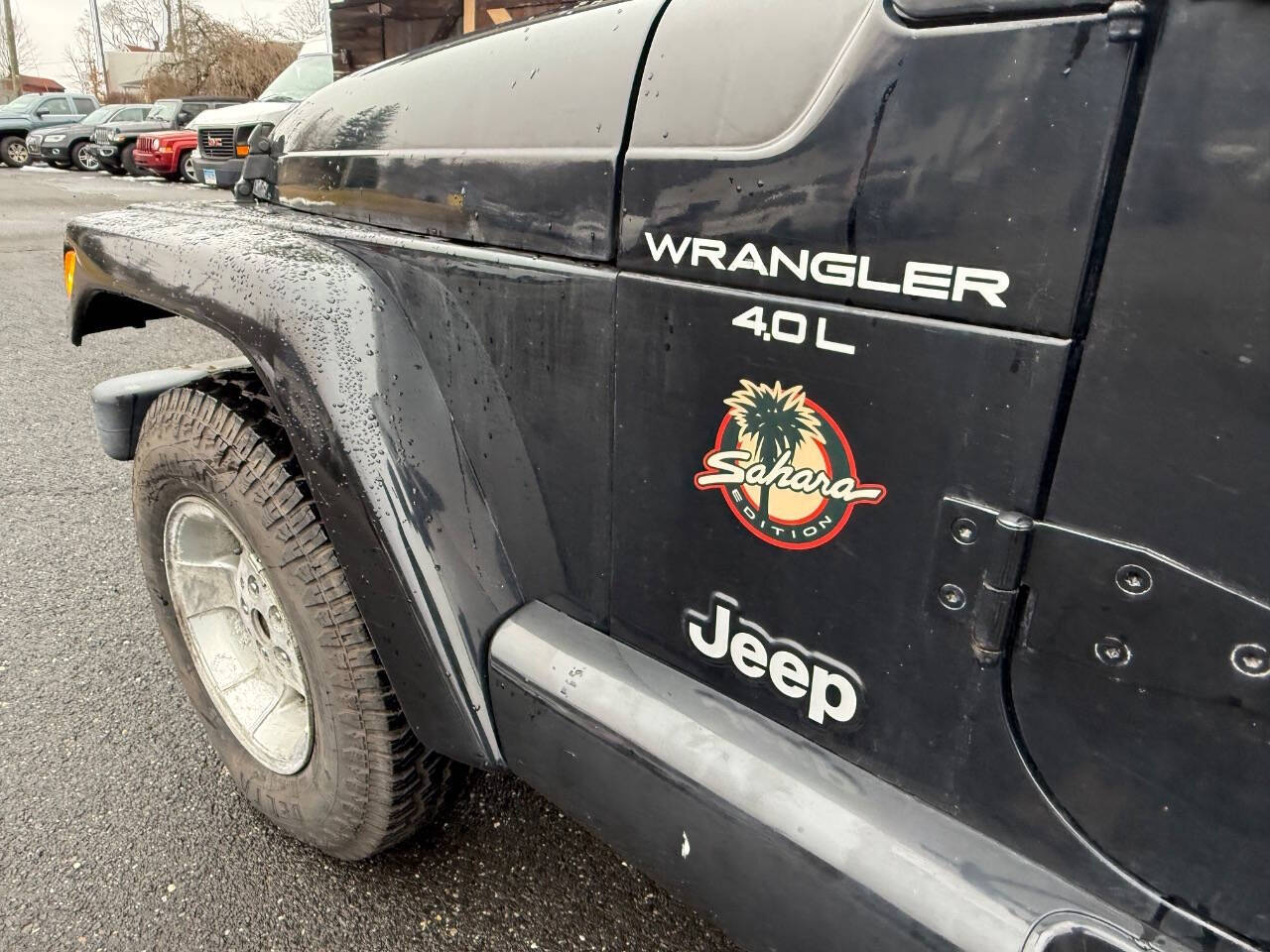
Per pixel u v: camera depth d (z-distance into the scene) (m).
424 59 1.51
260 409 1.55
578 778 1.23
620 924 1.73
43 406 4.79
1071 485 0.79
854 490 0.94
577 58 1.17
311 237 1.59
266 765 1.80
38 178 18.52
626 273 1.10
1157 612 0.76
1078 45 0.71
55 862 1.83
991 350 0.80
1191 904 0.81
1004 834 0.91
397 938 1.68
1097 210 0.72
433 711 1.36
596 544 1.24
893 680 0.96
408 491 1.30
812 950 1.02
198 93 32.72
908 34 0.82
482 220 1.29
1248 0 0.63
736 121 0.97
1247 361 0.68
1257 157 0.65
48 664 2.49
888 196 0.85
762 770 1.04
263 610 1.76
